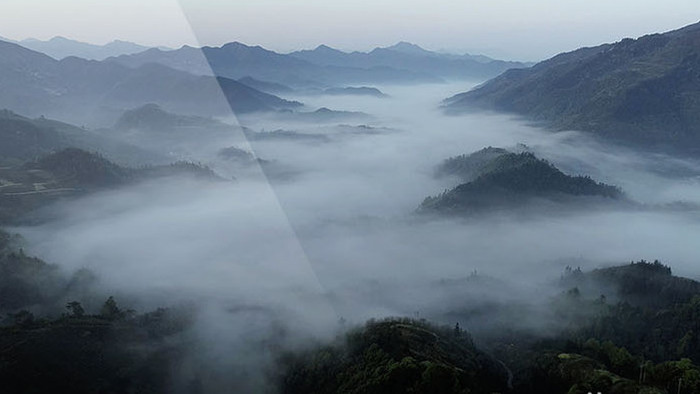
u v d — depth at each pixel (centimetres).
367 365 6694
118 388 6788
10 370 6378
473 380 6594
